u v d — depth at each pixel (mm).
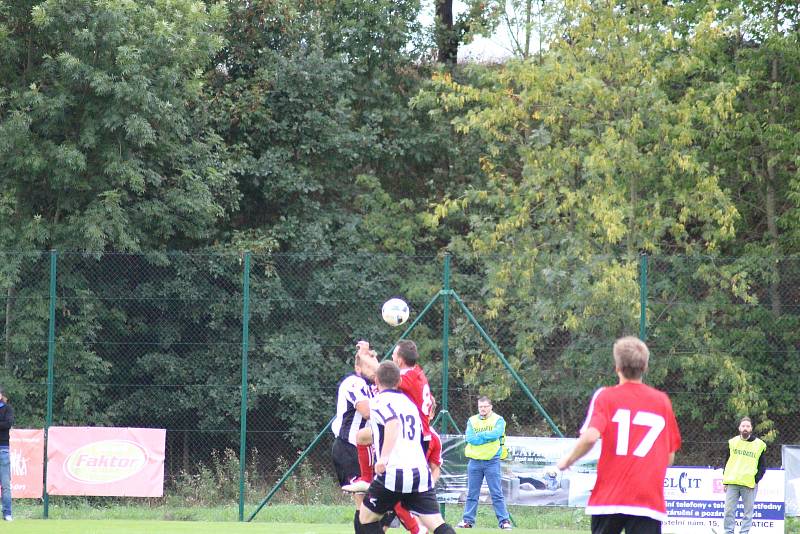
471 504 54406
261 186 89062
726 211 74375
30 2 74750
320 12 96062
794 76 87688
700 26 74812
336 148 91750
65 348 69625
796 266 68688
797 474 53500
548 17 78875
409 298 82875
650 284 66875
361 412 37312
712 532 53438
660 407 24453
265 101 89812
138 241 75812
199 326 77500
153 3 77875
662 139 75500
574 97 74875
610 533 24375
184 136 79688
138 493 58000
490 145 82312
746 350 65750
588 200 74875
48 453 57688
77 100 74250
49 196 76062
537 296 68750
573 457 24281
